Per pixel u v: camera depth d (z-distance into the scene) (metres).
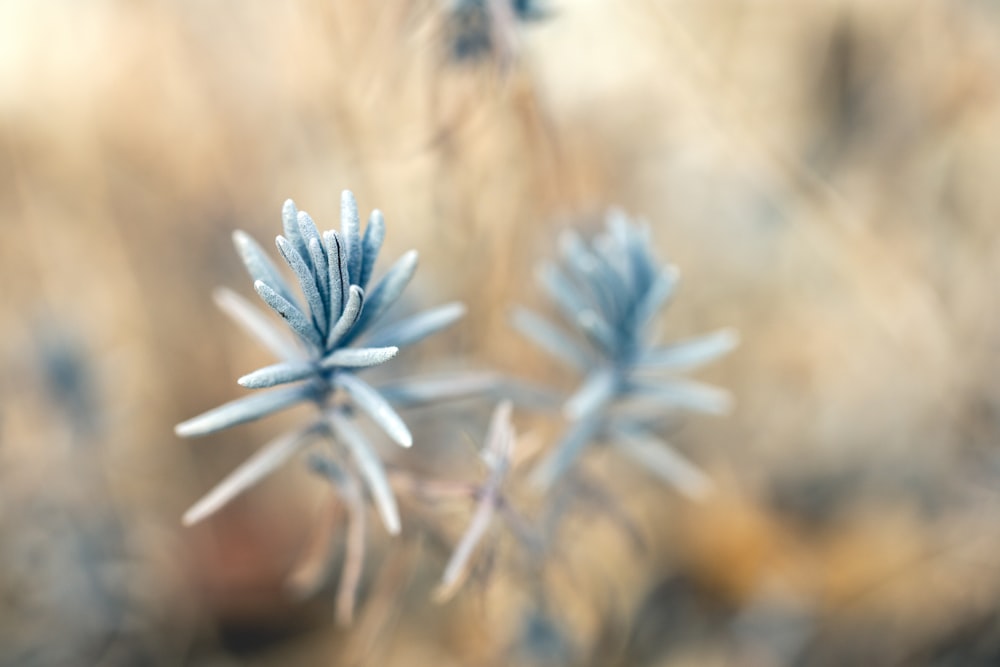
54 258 0.40
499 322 0.29
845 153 0.42
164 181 0.40
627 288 0.23
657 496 0.36
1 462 0.32
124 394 0.37
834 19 0.43
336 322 0.20
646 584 0.33
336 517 0.23
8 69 0.41
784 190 0.34
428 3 0.26
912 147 0.41
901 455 0.37
